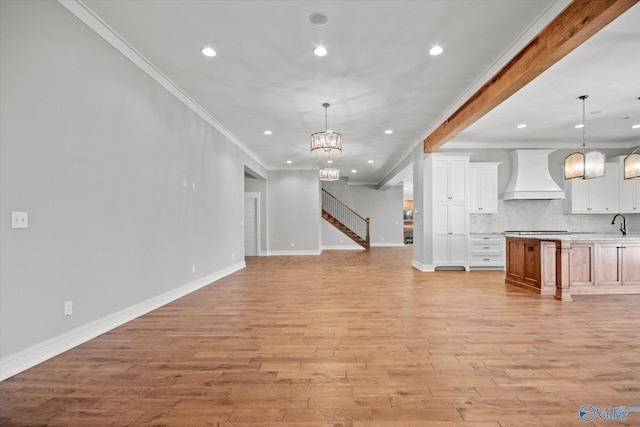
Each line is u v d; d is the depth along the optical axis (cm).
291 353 257
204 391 199
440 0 267
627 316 352
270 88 437
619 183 703
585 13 247
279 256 1004
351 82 420
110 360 243
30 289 233
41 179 241
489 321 337
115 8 276
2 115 215
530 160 710
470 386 204
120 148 329
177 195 444
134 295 351
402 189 1445
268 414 175
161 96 403
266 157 894
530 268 486
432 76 404
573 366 231
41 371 224
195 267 500
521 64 331
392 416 173
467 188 684
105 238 307
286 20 293
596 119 573
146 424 167
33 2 235
